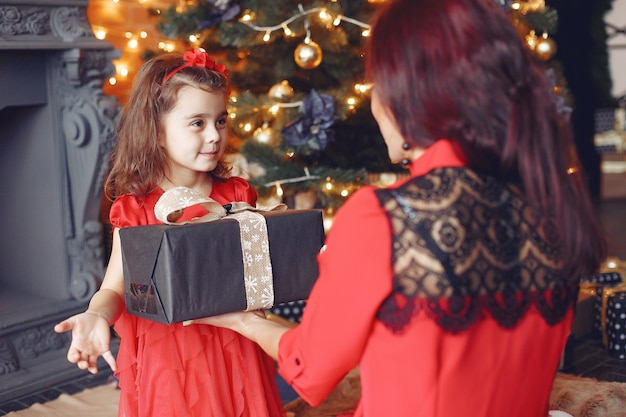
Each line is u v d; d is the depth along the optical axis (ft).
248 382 5.29
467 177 3.09
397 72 3.13
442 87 3.05
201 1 11.30
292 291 4.57
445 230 2.98
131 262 4.37
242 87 11.93
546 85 3.15
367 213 3.06
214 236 4.23
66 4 9.87
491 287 3.04
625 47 24.72
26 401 9.50
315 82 11.71
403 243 2.99
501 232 3.08
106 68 10.25
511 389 3.15
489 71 3.03
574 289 3.26
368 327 3.06
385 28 3.22
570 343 10.09
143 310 4.33
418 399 3.02
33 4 9.52
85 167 10.27
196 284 4.16
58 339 10.48
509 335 3.09
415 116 3.14
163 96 5.22
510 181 3.15
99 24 12.22
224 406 5.17
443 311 2.96
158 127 5.30
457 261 2.97
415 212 3.01
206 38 11.42
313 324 3.21
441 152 3.14
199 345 5.13
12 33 9.33
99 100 10.14
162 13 11.62
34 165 10.77
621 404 8.62
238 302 4.32
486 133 3.07
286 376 3.38
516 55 3.08
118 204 5.24
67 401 9.44
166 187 5.42
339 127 11.98
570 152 3.21
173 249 4.08
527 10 11.87
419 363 3.00
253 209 4.84
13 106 10.79
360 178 10.89
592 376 9.87
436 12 3.09
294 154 11.13
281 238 4.52
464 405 3.06
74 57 9.80
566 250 3.11
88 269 10.70
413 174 3.26
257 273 4.40
